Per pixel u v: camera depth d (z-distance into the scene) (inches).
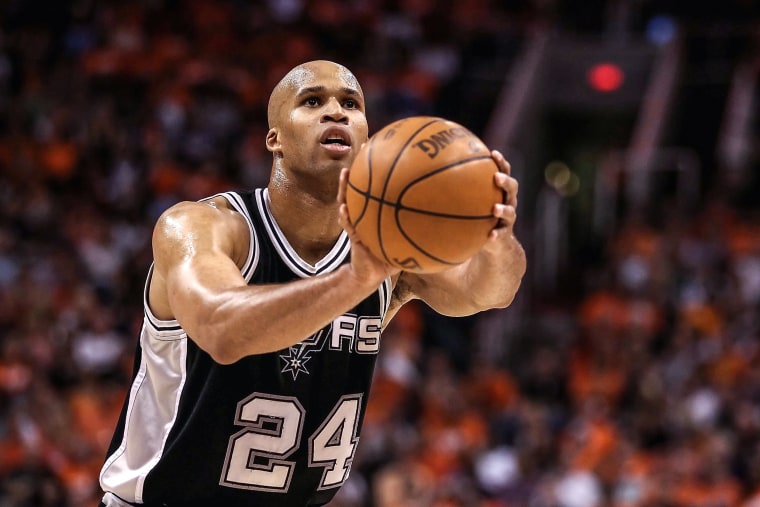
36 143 874.8
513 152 1026.7
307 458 210.7
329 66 211.3
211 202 204.5
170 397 207.5
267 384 202.7
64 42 1009.5
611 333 772.0
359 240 172.9
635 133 1083.3
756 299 770.2
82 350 674.8
